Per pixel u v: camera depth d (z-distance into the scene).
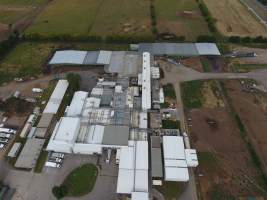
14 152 67.44
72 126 69.38
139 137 69.81
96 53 98.50
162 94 82.69
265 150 68.25
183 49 99.75
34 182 62.06
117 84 86.19
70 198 58.94
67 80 88.00
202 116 76.94
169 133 71.44
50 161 65.56
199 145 69.62
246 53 101.00
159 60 98.38
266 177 62.00
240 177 62.53
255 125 74.50
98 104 78.44
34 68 95.81
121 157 64.06
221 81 89.12
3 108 80.19
